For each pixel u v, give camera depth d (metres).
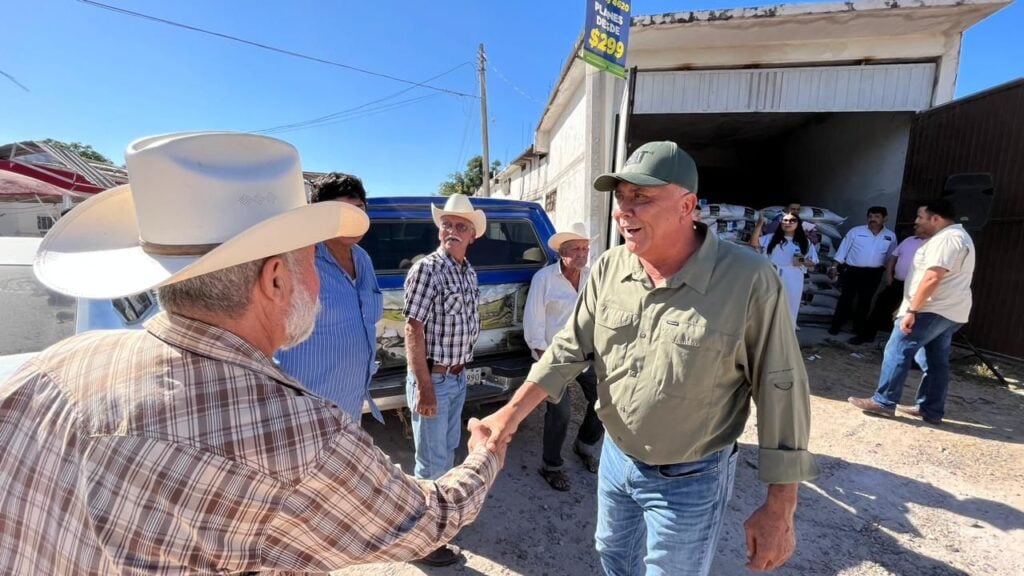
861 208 8.41
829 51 7.09
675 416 1.48
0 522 0.79
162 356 0.77
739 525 2.87
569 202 10.97
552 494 3.13
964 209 5.30
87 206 0.98
